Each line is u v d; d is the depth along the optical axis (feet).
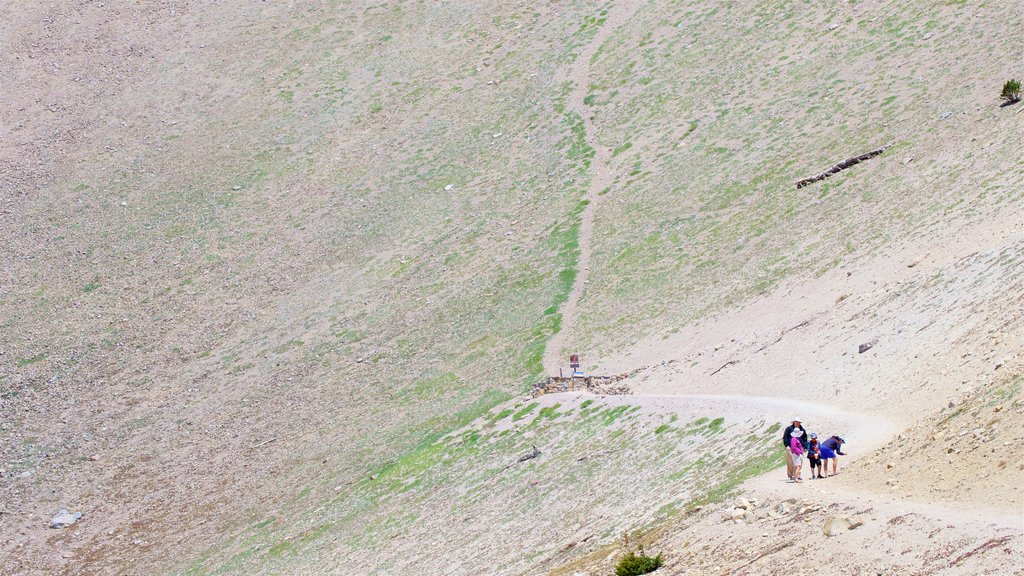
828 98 254.27
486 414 176.86
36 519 180.55
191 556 163.22
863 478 82.99
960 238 153.99
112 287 253.44
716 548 78.89
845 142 229.66
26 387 218.38
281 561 148.25
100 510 182.50
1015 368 88.43
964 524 64.49
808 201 212.84
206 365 224.53
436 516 142.20
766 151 243.81
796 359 140.26
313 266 257.14
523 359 196.13
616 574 81.82
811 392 123.65
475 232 256.52
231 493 181.88
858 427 100.42
